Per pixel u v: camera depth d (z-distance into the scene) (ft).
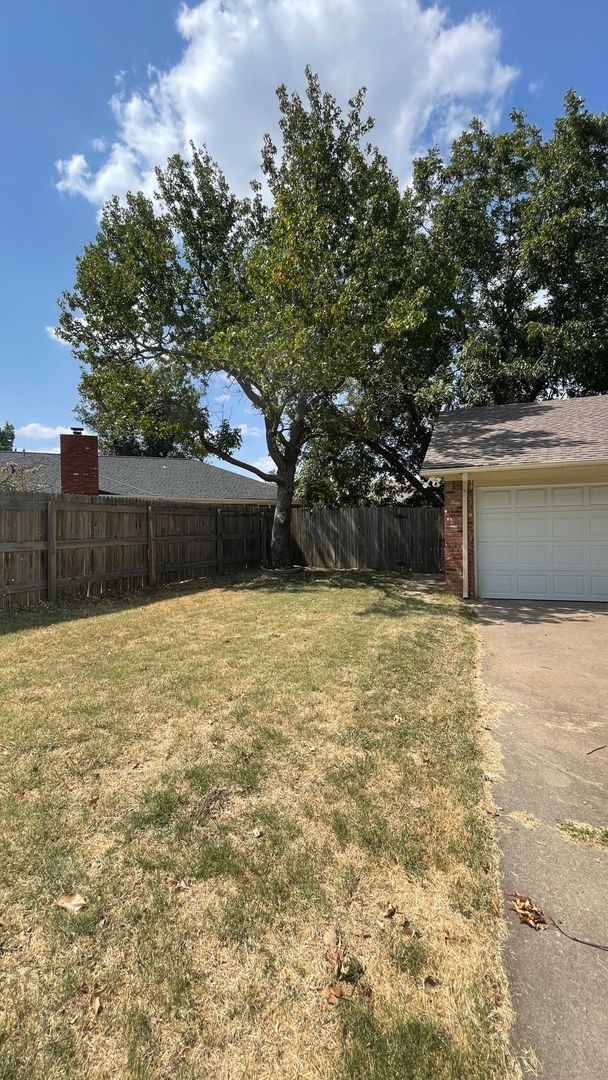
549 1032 4.94
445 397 44.37
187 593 30.35
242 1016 5.08
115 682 13.91
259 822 7.96
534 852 7.48
